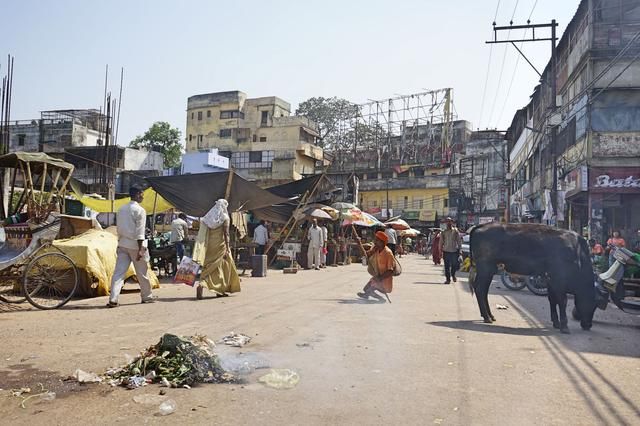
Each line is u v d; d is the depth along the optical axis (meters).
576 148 22.16
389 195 59.88
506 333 7.27
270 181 54.81
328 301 9.98
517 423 3.75
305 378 4.73
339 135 64.12
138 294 10.47
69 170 9.65
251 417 3.74
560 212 23.28
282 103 61.81
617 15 20.75
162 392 4.25
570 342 6.73
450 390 4.48
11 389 4.28
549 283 7.77
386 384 4.59
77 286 9.57
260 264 15.74
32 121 53.28
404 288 13.35
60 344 5.83
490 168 56.34
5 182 15.55
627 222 20.39
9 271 8.59
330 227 25.22
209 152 47.75
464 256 22.69
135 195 9.00
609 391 4.55
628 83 20.47
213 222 10.02
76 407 3.90
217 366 4.85
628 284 9.70
